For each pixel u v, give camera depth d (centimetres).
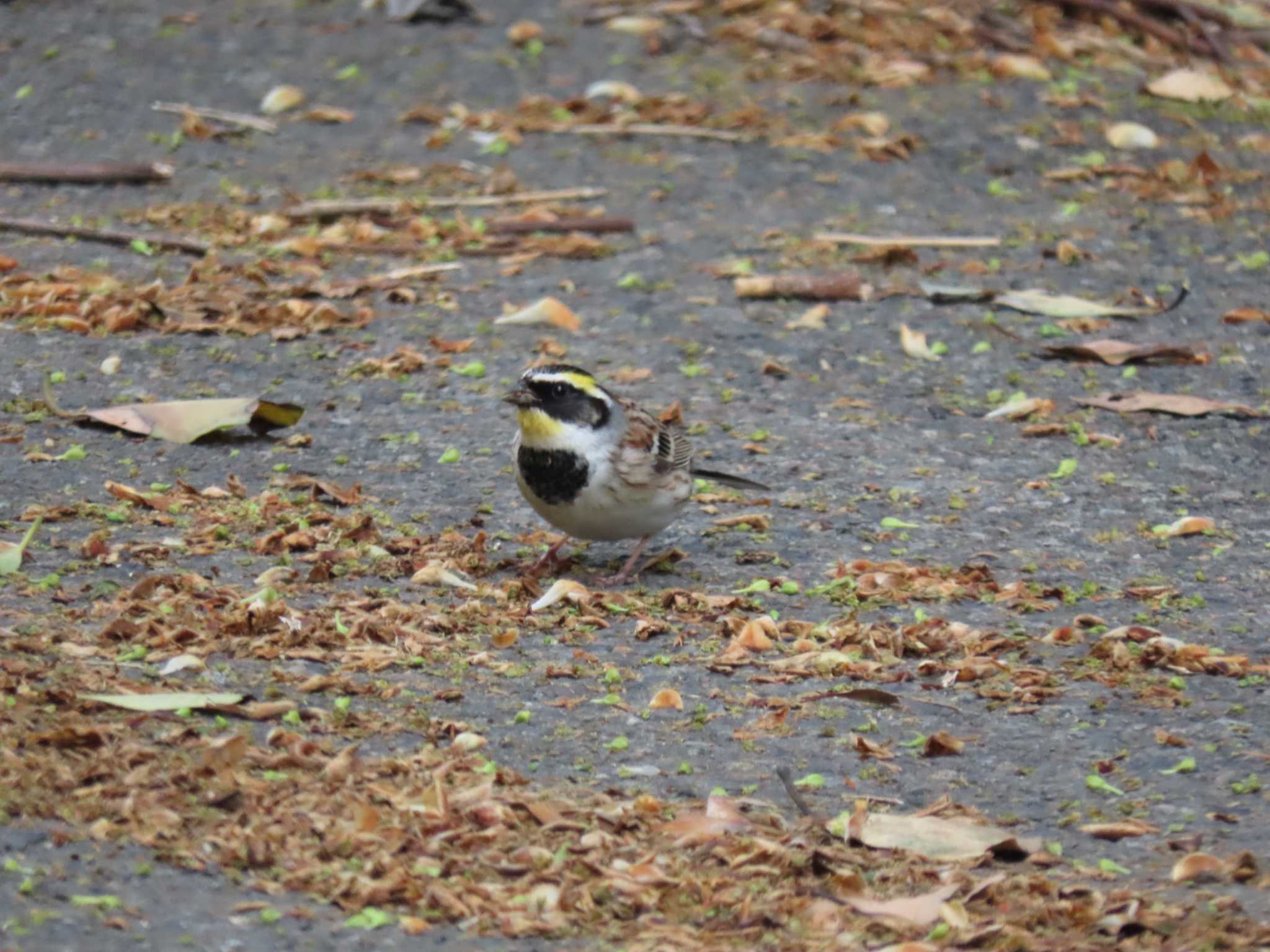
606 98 2266
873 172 2102
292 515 1249
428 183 2033
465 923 761
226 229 1875
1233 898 805
